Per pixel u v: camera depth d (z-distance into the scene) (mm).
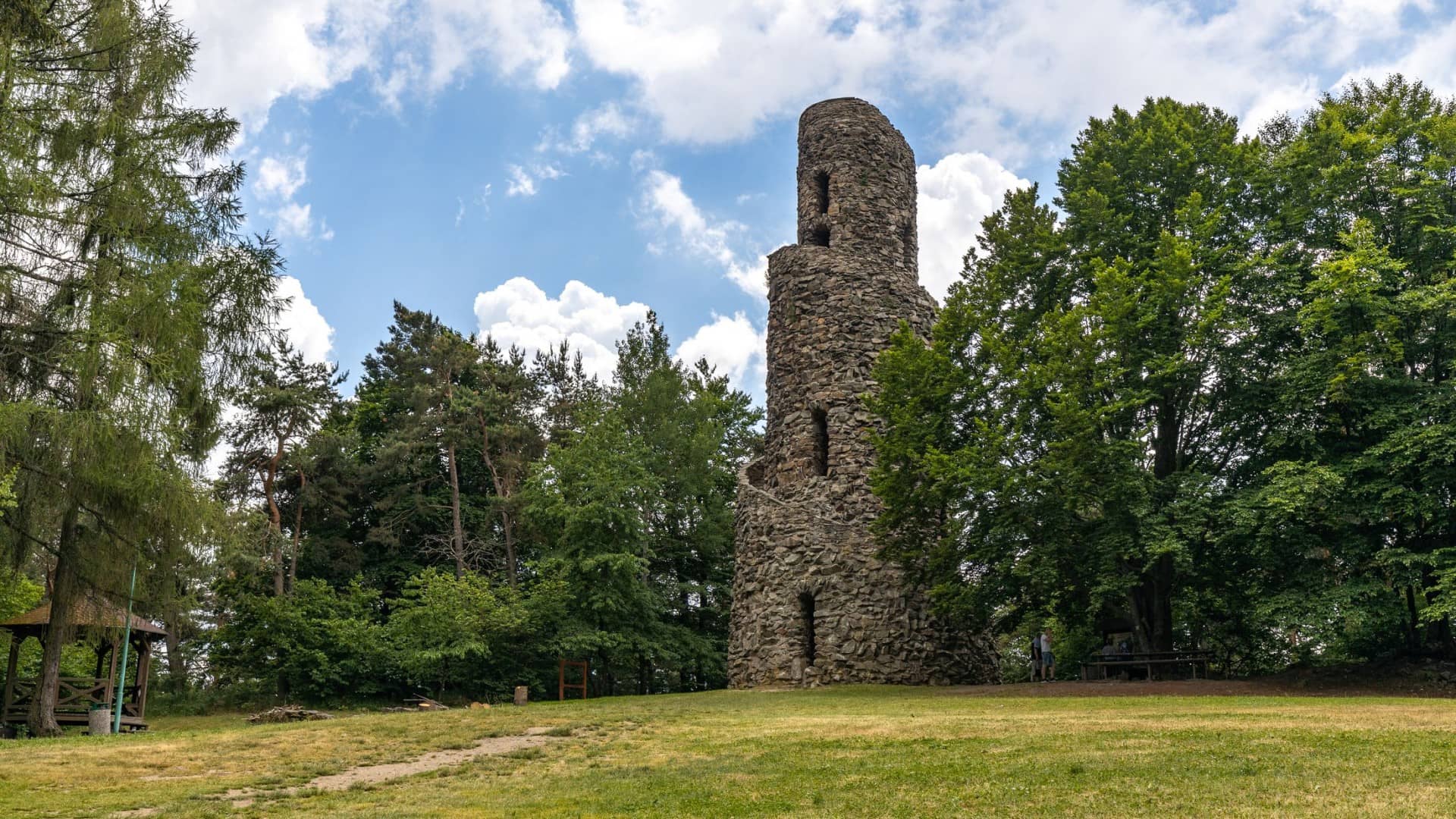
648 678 45219
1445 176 25547
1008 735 14148
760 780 11609
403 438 48344
